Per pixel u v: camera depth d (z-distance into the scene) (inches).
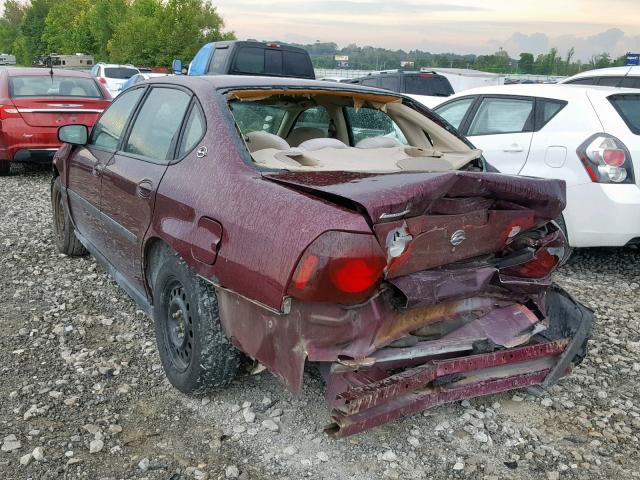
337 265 97.3
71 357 153.3
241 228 110.5
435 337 117.4
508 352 121.0
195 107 140.5
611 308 201.5
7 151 371.2
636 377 154.4
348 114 184.7
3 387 138.6
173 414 129.6
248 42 485.7
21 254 233.6
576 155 219.8
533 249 124.6
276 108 174.2
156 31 1833.2
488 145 250.7
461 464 116.4
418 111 165.8
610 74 393.1
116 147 171.9
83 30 2482.8
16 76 392.5
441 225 107.8
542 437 126.7
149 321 176.2
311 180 111.5
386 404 108.8
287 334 104.2
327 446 120.1
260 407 132.1
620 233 212.7
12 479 108.7
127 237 154.3
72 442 119.3
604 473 116.3
